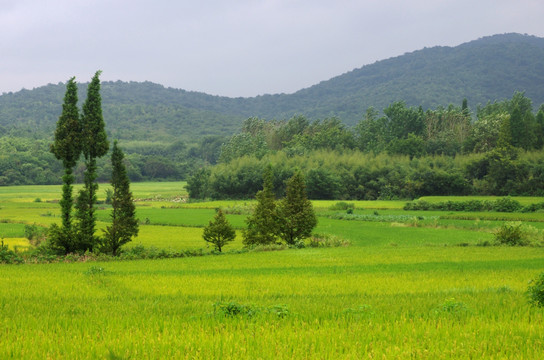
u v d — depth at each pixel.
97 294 19.23
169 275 26.08
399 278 24.52
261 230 49.25
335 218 83.06
